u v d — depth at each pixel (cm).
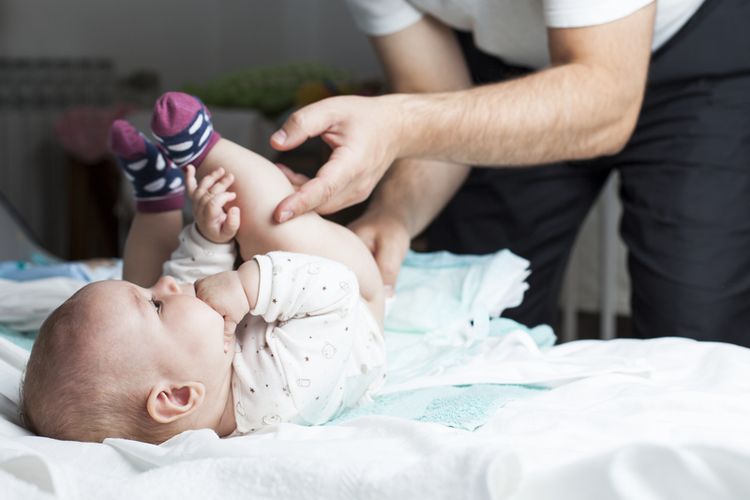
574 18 126
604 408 92
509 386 105
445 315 127
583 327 308
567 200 188
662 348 114
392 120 111
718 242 163
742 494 60
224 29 582
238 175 107
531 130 121
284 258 100
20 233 272
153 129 104
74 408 91
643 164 171
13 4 520
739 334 166
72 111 462
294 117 104
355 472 70
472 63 174
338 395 101
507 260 136
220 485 73
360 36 518
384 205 145
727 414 91
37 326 130
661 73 163
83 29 539
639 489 62
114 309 92
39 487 75
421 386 105
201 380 94
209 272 109
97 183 473
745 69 161
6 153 515
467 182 192
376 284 114
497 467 65
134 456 82
